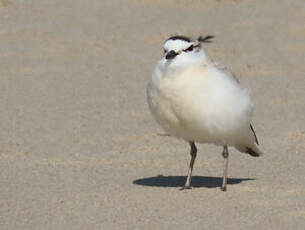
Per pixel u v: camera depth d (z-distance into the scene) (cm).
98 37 2480
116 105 1839
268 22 2664
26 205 1152
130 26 2605
